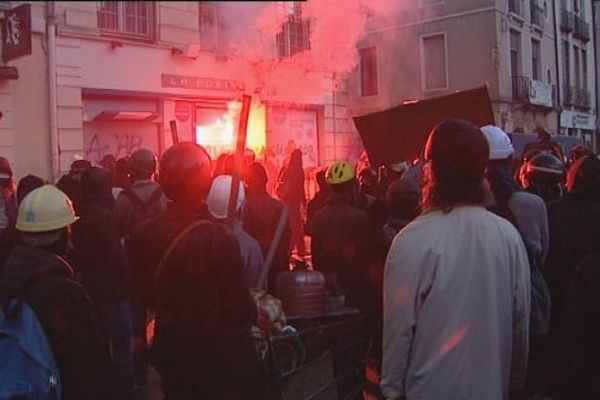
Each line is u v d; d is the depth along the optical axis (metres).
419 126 3.62
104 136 12.20
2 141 10.76
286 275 3.51
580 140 3.79
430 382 2.08
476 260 2.08
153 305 2.61
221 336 2.50
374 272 3.56
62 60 11.43
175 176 2.58
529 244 3.19
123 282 4.14
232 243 2.54
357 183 4.74
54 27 11.26
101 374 2.45
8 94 10.84
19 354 2.33
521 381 2.27
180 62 12.92
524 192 3.29
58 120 11.37
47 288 2.42
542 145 3.82
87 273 4.06
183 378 2.52
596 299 2.09
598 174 3.26
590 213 3.24
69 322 2.41
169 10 12.76
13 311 2.36
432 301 2.08
